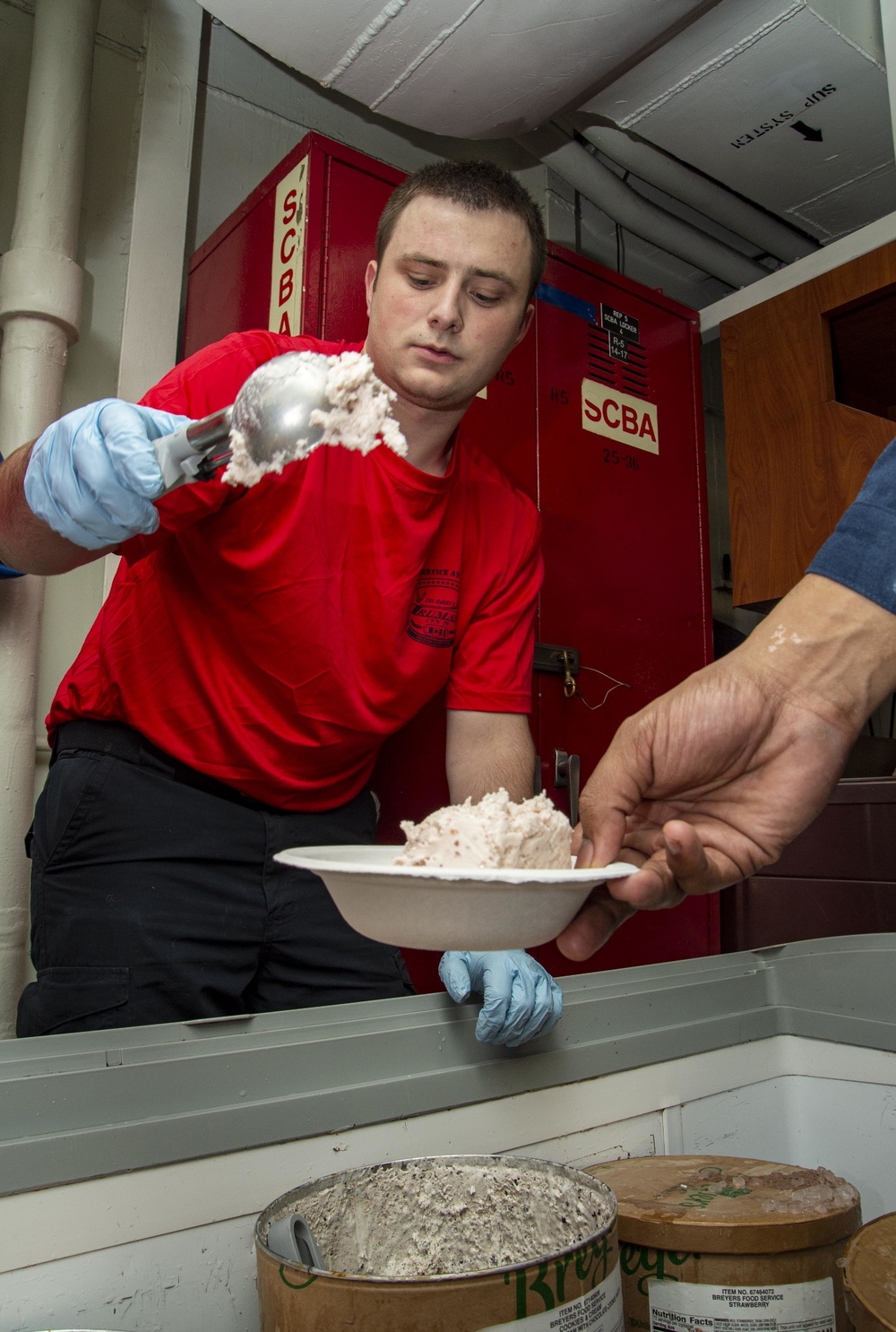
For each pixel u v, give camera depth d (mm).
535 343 1842
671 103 2016
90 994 1080
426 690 1252
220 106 2057
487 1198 647
